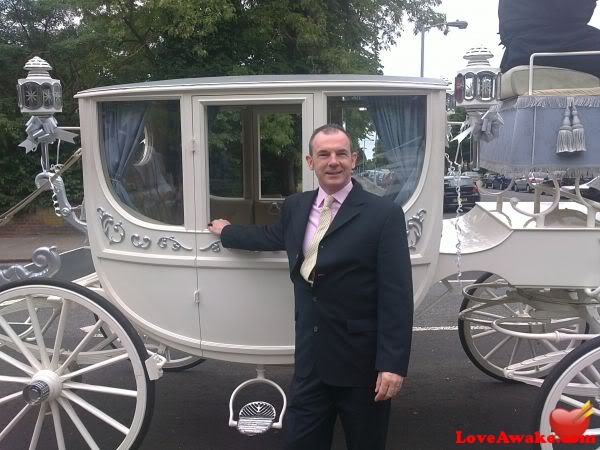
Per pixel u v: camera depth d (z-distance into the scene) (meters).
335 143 2.19
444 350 4.83
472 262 2.92
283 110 2.99
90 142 2.91
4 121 11.84
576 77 3.03
